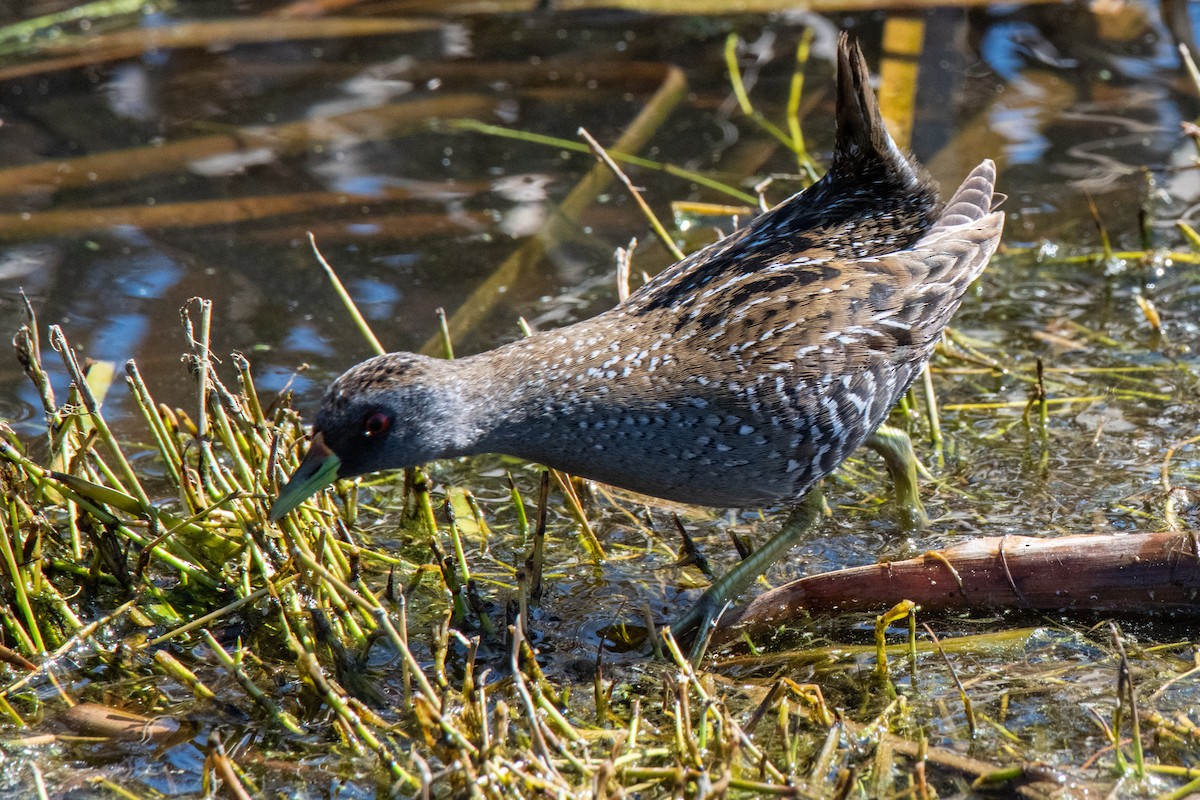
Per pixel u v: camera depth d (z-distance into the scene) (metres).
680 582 9.16
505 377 8.33
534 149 15.23
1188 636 8.18
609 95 16.19
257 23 17.53
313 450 8.04
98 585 9.07
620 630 8.67
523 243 13.50
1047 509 9.59
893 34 16.31
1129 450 10.21
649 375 8.32
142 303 12.56
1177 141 14.56
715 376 8.27
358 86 16.48
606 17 18.03
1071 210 13.67
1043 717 7.51
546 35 17.66
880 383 8.66
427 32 17.75
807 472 8.67
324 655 8.20
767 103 15.82
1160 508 9.42
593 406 8.34
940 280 8.91
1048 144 14.62
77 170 14.61
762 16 17.83
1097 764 7.10
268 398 11.23
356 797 7.23
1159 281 12.62
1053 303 12.41
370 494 10.38
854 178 9.34
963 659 8.09
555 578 9.24
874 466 10.52
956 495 9.91
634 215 13.92
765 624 8.60
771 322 8.37
